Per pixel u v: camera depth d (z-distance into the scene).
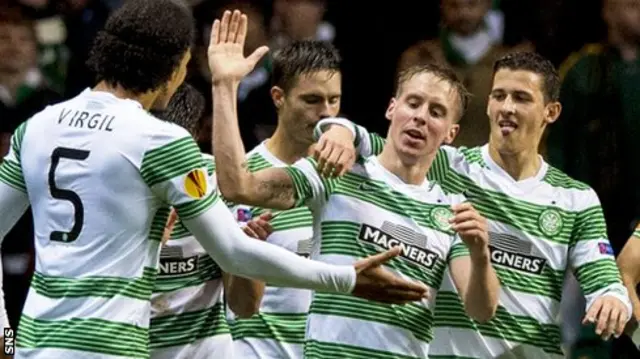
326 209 14.79
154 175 13.05
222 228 13.18
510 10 23.94
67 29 24.16
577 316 19.44
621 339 20.45
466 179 16.39
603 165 22.22
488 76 22.73
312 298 15.27
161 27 13.19
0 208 13.61
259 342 16.59
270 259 13.20
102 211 13.08
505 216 16.31
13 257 21.53
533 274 16.31
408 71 15.06
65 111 13.32
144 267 13.21
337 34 24.55
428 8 24.55
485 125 22.41
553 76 16.53
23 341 13.25
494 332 16.23
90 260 13.08
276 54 16.89
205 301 15.20
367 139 14.90
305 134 16.77
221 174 13.76
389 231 14.77
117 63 13.20
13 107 22.88
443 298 16.27
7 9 23.27
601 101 22.27
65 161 13.16
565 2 23.88
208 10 23.84
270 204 14.16
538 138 16.52
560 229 16.34
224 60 13.81
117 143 13.05
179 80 13.48
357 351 14.59
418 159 14.98
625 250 17.09
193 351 15.14
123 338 13.05
